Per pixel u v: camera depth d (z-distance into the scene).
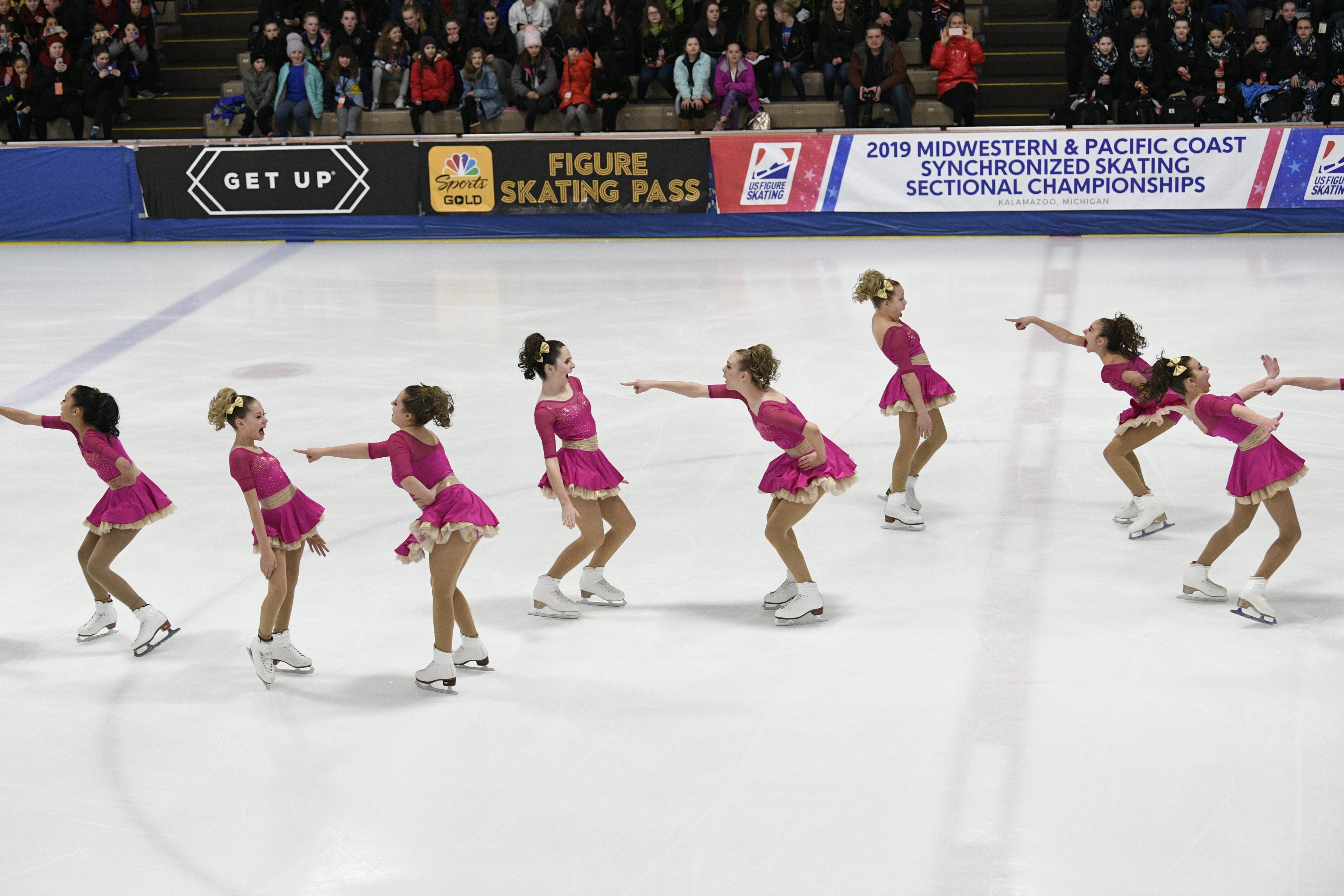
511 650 11.80
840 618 12.30
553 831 8.88
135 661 11.70
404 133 38.19
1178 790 9.19
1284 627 11.80
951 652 11.50
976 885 8.17
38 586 13.34
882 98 36.06
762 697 10.77
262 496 10.93
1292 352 21.20
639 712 10.58
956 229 33.22
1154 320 23.77
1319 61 34.12
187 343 23.67
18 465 17.12
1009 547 13.91
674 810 9.11
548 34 37.16
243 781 9.62
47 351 23.11
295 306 26.64
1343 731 9.95
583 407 12.16
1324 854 8.41
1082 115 34.56
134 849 8.78
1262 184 32.16
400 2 39.00
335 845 8.78
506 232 34.09
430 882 8.34
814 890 8.16
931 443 14.63
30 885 8.41
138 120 40.88
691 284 28.16
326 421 18.75
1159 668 11.06
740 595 12.91
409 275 29.66
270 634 11.05
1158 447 17.08
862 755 9.80
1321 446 16.64
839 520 14.91
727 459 16.89
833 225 33.47
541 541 14.32
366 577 13.43
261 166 33.81
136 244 34.00
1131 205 32.59
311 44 37.50
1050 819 8.88
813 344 22.73
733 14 37.00
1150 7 36.03
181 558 13.98
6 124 38.75
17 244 34.16
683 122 36.34
